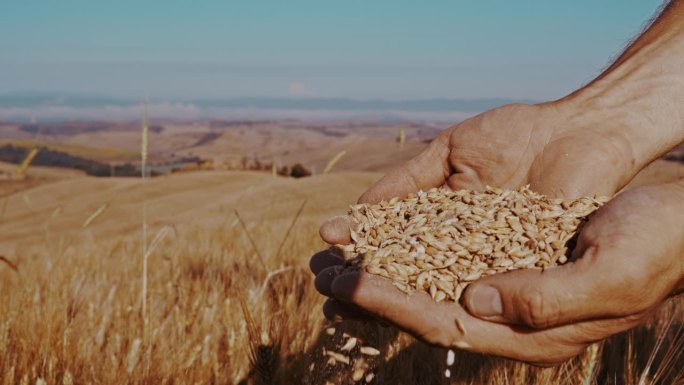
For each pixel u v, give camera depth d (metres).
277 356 0.49
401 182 0.54
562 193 0.49
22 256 1.11
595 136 0.50
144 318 0.60
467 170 0.53
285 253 0.95
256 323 0.54
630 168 0.50
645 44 0.54
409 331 0.37
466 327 0.36
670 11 0.54
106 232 4.13
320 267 0.44
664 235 0.33
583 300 0.32
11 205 6.47
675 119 0.51
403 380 0.49
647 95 0.51
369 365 0.46
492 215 0.45
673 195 0.34
